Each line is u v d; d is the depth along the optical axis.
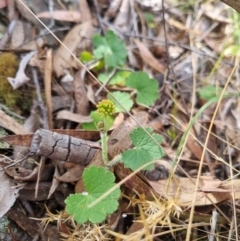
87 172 0.15
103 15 0.25
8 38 0.20
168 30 0.27
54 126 0.19
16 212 0.16
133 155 0.15
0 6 0.21
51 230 0.16
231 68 0.25
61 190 0.16
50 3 0.23
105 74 0.21
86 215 0.14
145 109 0.21
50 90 0.18
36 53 0.20
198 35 0.27
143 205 0.16
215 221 0.16
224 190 0.16
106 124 0.15
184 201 0.16
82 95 0.20
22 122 0.18
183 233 0.16
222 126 0.21
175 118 0.20
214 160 0.20
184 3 0.28
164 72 0.23
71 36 0.22
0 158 0.16
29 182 0.16
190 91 0.23
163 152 0.15
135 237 0.14
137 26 0.26
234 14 0.27
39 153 0.15
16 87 0.19
